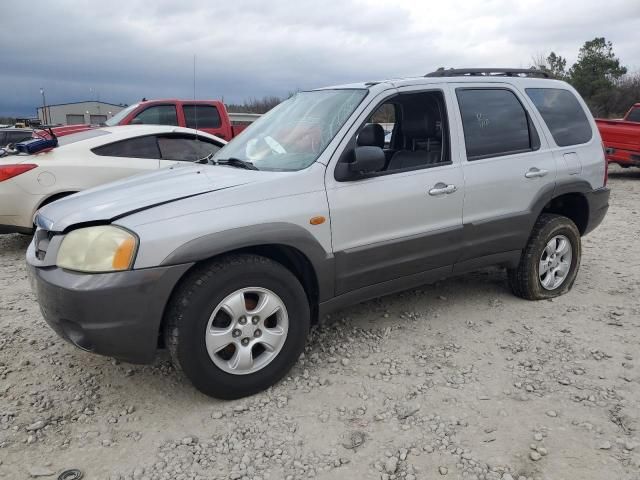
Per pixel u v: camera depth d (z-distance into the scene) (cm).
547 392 324
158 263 285
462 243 409
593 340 393
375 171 364
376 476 257
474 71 447
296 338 336
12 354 382
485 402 315
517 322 427
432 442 280
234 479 257
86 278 281
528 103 455
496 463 262
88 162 653
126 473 262
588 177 483
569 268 483
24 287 530
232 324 310
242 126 1107
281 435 289
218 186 322
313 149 359
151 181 353
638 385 330
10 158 630
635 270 564
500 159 425
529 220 445
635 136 1182
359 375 349
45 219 324
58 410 315
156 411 314
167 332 299
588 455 266
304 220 331
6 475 261
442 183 391
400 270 382
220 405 319
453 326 421
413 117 436
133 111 993
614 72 4597
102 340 285
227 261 307
